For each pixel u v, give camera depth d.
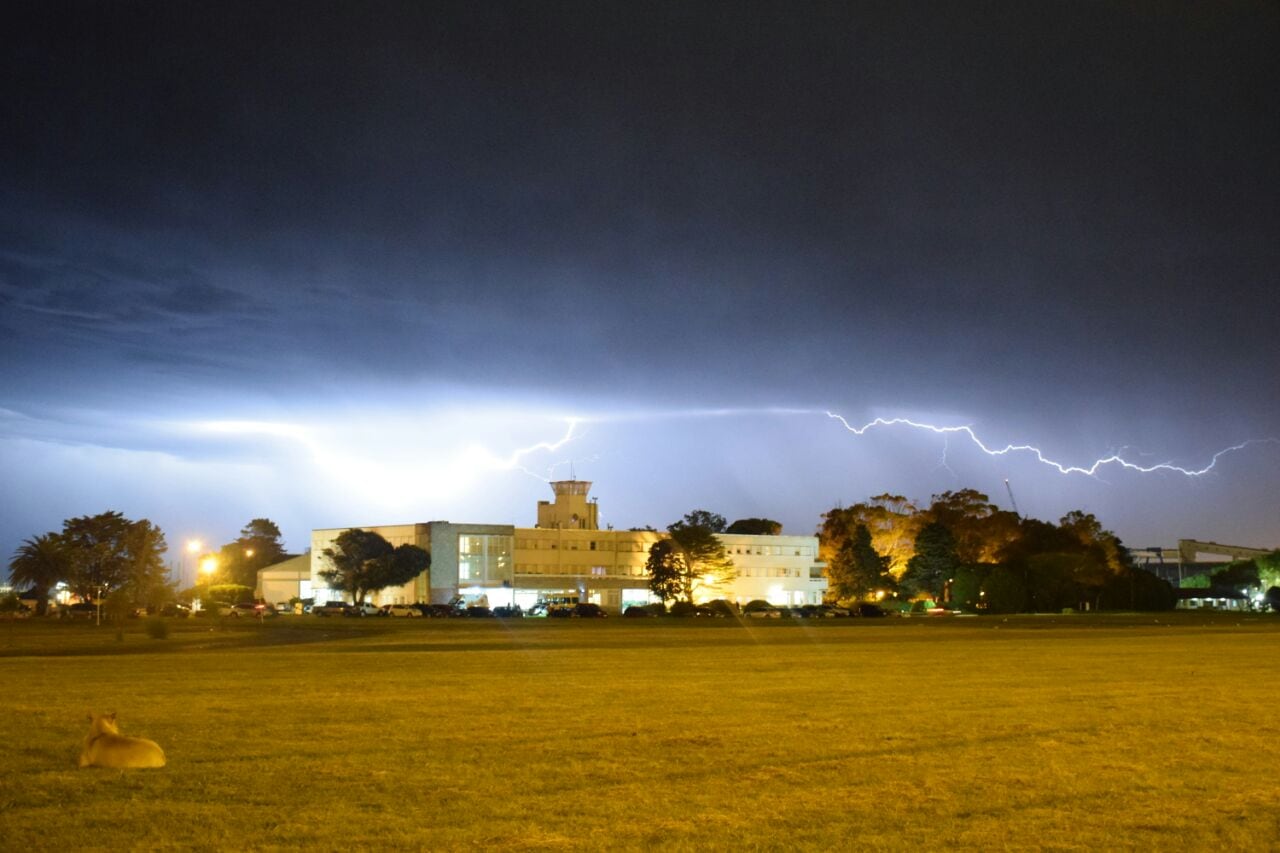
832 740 20.05
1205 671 36.34
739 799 15.09
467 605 135.00
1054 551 154.75
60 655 46.41
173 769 16.94
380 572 142.88
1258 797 15.43
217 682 31.31
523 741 19.81
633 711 24.23
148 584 146.88
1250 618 114.38
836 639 60.97
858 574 153.88
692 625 90.38
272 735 20.41
